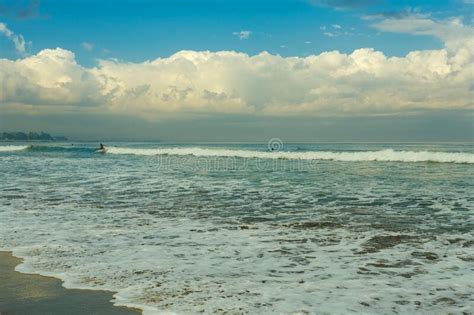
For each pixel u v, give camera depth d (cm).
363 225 865
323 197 1285
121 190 1491
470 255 632
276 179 1864
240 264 592
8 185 1648
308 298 461
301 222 902
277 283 511
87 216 984
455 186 1544
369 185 1595
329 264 591
